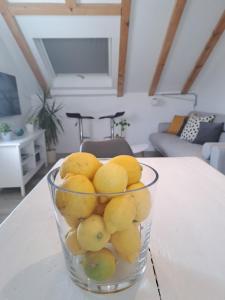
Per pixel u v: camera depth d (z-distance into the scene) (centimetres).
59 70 400
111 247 43
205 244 56
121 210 40
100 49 358
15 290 44
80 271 44
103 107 446
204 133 310
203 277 46
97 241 40
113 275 43
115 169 43
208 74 385
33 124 355
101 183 42
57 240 58
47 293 43
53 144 414
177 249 54
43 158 370
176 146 305
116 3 260
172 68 375
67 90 427
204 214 69
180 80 408
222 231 61
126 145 144
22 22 282
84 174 45
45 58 362
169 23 282
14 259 52
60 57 371
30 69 361
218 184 91
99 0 257
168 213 69
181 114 454
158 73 369
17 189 279
